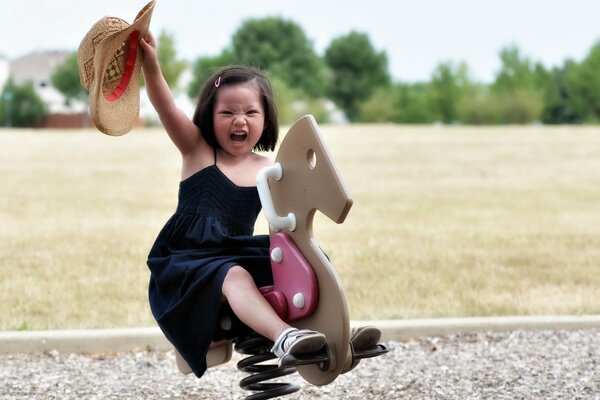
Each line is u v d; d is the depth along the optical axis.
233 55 77.00
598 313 7.27
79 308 7.27
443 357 6.04
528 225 13.27
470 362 5.89
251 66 4.34
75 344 6.20
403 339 6.53
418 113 65.81
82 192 17.73
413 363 5.88
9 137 32.31
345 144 29.81
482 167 23.19
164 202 16.38
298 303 3.75
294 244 3.83
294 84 77.50
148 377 5.59
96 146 28.89
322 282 3.72
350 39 83.69
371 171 22.36
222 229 4.05
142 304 7.45
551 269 9.22
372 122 67.19
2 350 6.14
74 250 10.32
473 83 63.84
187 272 3.85
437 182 20.12
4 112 62.88
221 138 4.17
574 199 17.08
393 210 15.32
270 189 3.97
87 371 5.74
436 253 10.20
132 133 34.88
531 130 36.31
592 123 60.59
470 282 8.45
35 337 6.18
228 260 3.84
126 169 22.45
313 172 3.73
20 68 88.75
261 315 3.65
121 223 13.29
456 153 26.81
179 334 3.87
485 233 12.15
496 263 9.56
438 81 64.31
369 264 9.36
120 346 6.24
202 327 3.79
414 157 25.80
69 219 13.73
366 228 12.75
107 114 3.82
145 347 6.27
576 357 5.97
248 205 4.16
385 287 8.14
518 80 61.12
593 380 5.39
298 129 3.81
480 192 18.27
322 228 12.73
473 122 58.72
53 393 5.20
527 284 8.41
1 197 16.66
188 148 4.21
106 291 7.95
